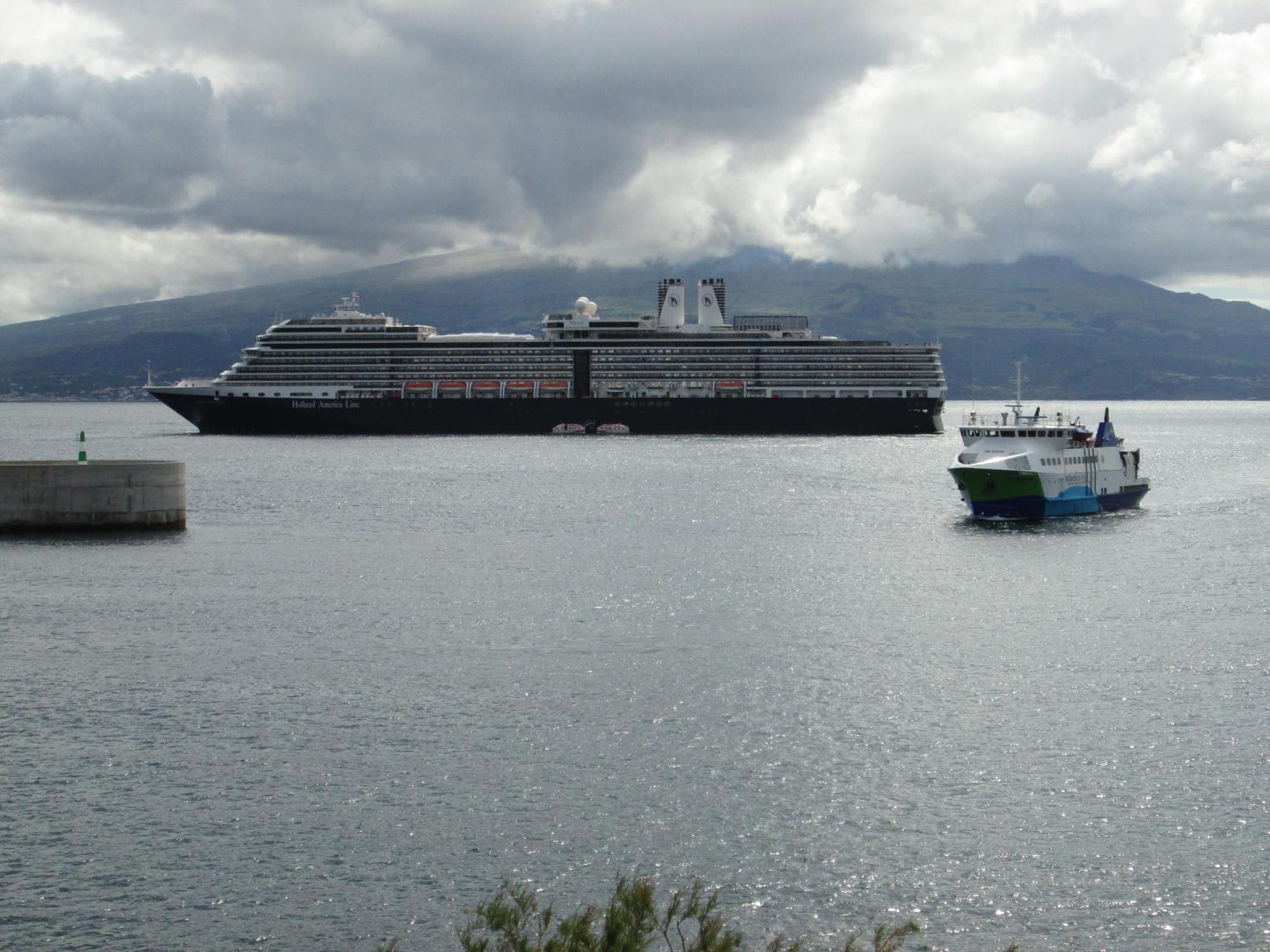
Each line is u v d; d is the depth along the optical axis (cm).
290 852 7281
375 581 14812
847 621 12725
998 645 11725
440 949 6369
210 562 16012
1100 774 8431
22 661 10956
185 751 8744
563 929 4966
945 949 6431
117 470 18088
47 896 6800
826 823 7706
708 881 7038
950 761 8650
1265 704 9831
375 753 8725
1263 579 15075
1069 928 6625
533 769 8456
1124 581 14988
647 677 10588
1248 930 6594
